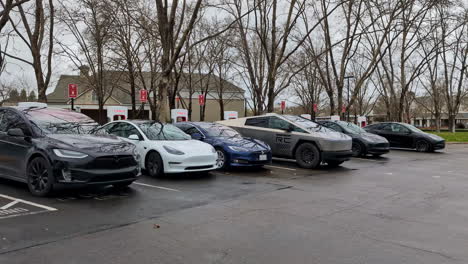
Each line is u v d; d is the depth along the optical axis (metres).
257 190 7.30
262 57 28.20
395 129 18.50
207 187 7.53
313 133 11.00
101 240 4.11
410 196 6.86
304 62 31.00
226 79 39.72
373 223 4.93
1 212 5.23
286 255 3.71
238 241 4.14
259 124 12.38
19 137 6.64
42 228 4.51
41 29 16.88
